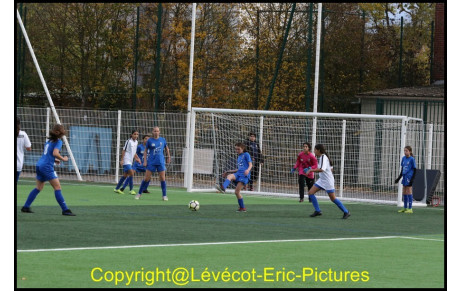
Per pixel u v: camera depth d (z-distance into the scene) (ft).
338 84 209.97
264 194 148.87
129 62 215.72
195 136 164.55
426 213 122.72
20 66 204.44
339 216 110.52
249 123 163.53
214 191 154.81
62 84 216.74
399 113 184.55
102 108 210.18
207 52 215.10
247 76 214.69
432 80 216.74
